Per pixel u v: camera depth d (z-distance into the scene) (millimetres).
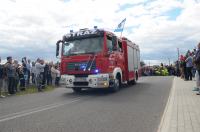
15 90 19328
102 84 15828
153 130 7605
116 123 8508
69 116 9734
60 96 16297
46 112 10680
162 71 42094
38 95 17297
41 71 20266
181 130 7203
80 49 16375
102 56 15914
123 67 19328
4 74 17531
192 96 13742
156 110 10609
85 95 16391
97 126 8141
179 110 10039
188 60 23281
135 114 9883
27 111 11070
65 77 16562
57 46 17141
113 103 12617
